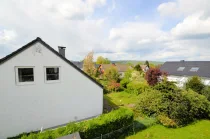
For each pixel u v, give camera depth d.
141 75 30.44
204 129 10.12
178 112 10.50
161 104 11.05
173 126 10.29
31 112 8.73
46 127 9.39
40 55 8.73
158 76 21.55
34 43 8.44
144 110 11.93
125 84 24.59
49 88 9.30
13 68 7.91
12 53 7.78
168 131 9.65
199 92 15.45
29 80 8.57
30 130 8.77
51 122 9.59
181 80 28.88
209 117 12.23
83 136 7.39
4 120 7.90
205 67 28.25
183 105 10.88
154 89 12.85
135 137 8.77
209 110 12.07
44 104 9.19
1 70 7.59
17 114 8.26
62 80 9.80
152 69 22.17
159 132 9.47
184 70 31.48
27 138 6.00
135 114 11.84
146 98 12.19
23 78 8.35
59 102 9.83
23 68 8.30
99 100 12.05
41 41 8.66
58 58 9.47
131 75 29.69
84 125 7.61
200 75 26.98
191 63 32.22
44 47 8.84
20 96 8.27
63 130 6.92
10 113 8.04
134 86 21.27
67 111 10.28
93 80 11.38
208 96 14.42
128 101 17.36
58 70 9.66
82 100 10.99
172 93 11.37
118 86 23.62
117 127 8.98
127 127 9.54
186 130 9.91
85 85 11.02
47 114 9.38
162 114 10.77
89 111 11.52
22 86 8.28
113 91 23.41
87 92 11.20
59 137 6.17
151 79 21.69
